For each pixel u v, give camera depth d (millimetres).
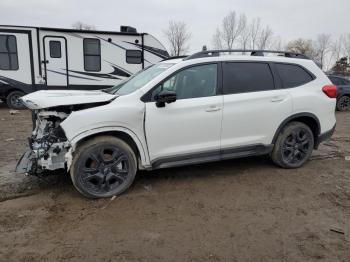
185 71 4816
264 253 3324
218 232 3691
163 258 3227
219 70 5023
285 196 4645
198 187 4883
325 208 4309
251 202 4438
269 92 5293
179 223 3869
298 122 5652
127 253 3295
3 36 12422
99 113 4270
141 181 5055
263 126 5270
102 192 4457
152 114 4527
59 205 4258
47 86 12984
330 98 5824
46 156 4305
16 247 3369
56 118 4469
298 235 3654
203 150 4898
